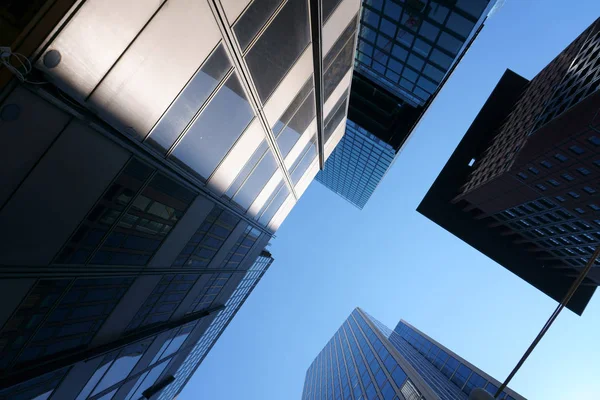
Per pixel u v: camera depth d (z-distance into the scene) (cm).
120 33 723
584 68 4191
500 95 7025
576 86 4175
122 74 795
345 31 1617
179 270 1938
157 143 1066
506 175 4884
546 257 6228
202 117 1142
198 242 1942
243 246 2805
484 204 5869
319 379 9881
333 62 1748
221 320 4722
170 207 1445
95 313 1452
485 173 5775
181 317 2522
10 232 822
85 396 1767
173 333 2475
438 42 2625
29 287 994
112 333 1691
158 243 1552
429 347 9419
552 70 5494
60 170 841
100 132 872
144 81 855
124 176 1062
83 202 977
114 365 1862
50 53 656
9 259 868
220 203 1839
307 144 2350
